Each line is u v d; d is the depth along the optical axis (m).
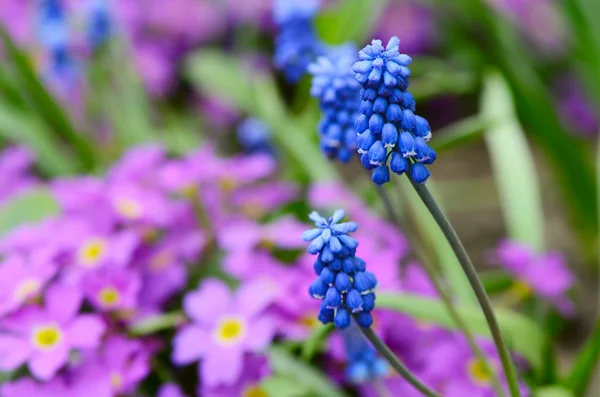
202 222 0.54
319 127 0.47
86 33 0.65
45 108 0.63
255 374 0.49
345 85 0.46
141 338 0.51
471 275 0.42
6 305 0.49
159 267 0.52
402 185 0.51
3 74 0.67
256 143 0.64
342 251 0.42
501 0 0.85
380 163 0.40
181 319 0.50
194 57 0.76
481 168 0.87
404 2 0.93
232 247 0.52
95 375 0.49
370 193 0.58
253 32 0.89
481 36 0.75
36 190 0.56
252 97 0.67
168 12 0.93
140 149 0.57
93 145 0.67
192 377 0.52
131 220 0.52
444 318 0.49
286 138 0.61
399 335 0.51
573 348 0.62
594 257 0.70
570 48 0.80
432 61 0.84
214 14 0.93
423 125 0.40
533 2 0.90
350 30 0.65
